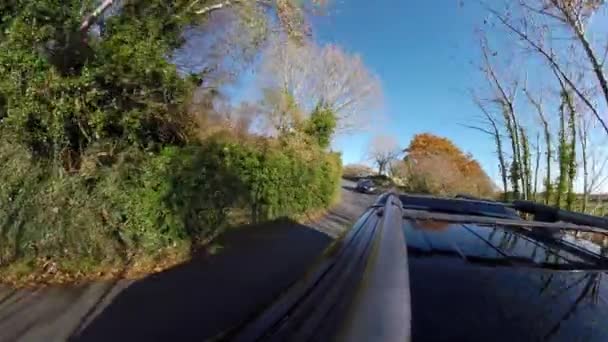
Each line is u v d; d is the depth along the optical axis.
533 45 10.73
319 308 1.16
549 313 1.32
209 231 9.05
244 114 13.19
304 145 18.06
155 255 7.06
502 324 1.23
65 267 6.10
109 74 6.70
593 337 1.15
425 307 1.33
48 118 6.32
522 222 2.75
